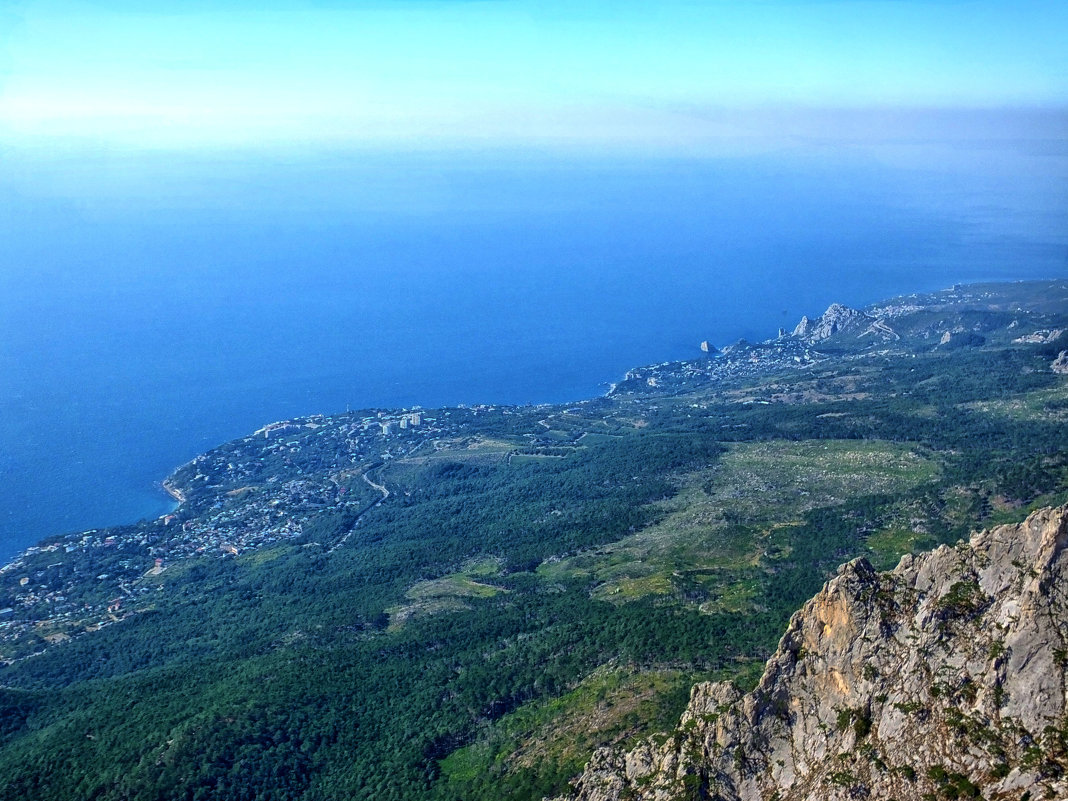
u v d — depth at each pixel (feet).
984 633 236.22
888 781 224.53
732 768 274.36
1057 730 204.13
